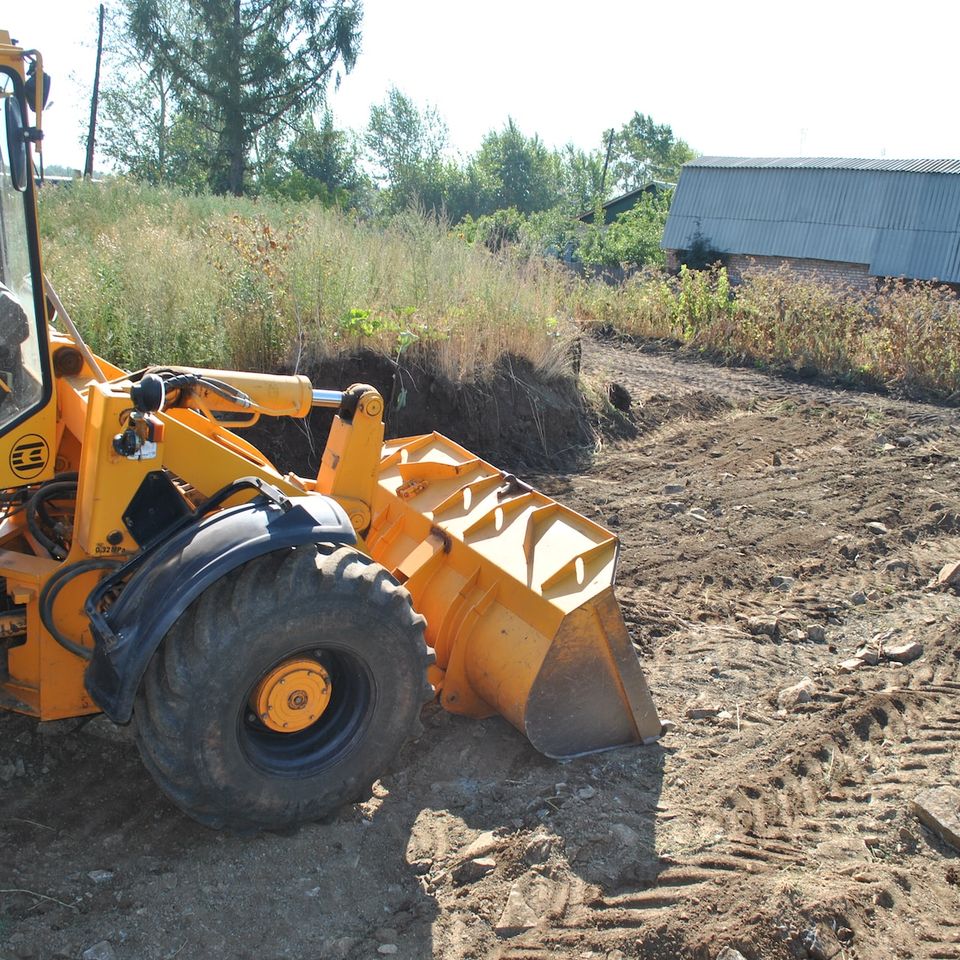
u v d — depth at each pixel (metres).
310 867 3.23
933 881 3.40
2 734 3.72
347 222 10.92
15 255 3.23
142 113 38.91
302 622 3.08
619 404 10.17
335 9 34.84
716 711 4.44
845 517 7.37
